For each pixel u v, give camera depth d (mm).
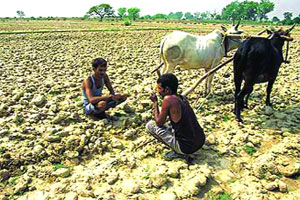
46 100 7359
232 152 5145
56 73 10484
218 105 7379
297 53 15734
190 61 7176
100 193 4043
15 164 4633
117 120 6328
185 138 4605
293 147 5227
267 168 4582
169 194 3984
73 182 4266
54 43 19828
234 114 6797
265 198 3969
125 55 14688
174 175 4418
